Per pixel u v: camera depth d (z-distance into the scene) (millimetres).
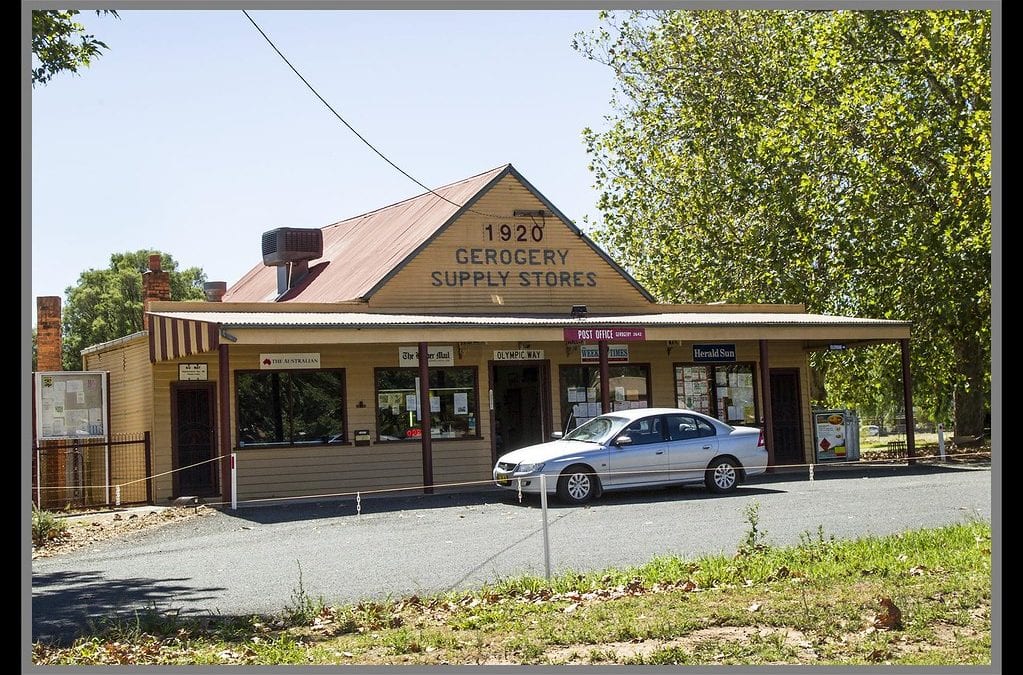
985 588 10039
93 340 64500
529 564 13266
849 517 16594
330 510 20172
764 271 39219
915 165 36281
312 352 25000
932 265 34750
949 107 34938
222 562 14461
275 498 23250
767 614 9453
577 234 29312
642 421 20984
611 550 14188
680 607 9852
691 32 43125
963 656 8016
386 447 25516
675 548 14156
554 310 28828
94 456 26891
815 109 37375
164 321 23156
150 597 12031
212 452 24141
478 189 28203
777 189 38125
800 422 30719
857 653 8234
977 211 32531
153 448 23688
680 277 41625
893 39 36594
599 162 43688
